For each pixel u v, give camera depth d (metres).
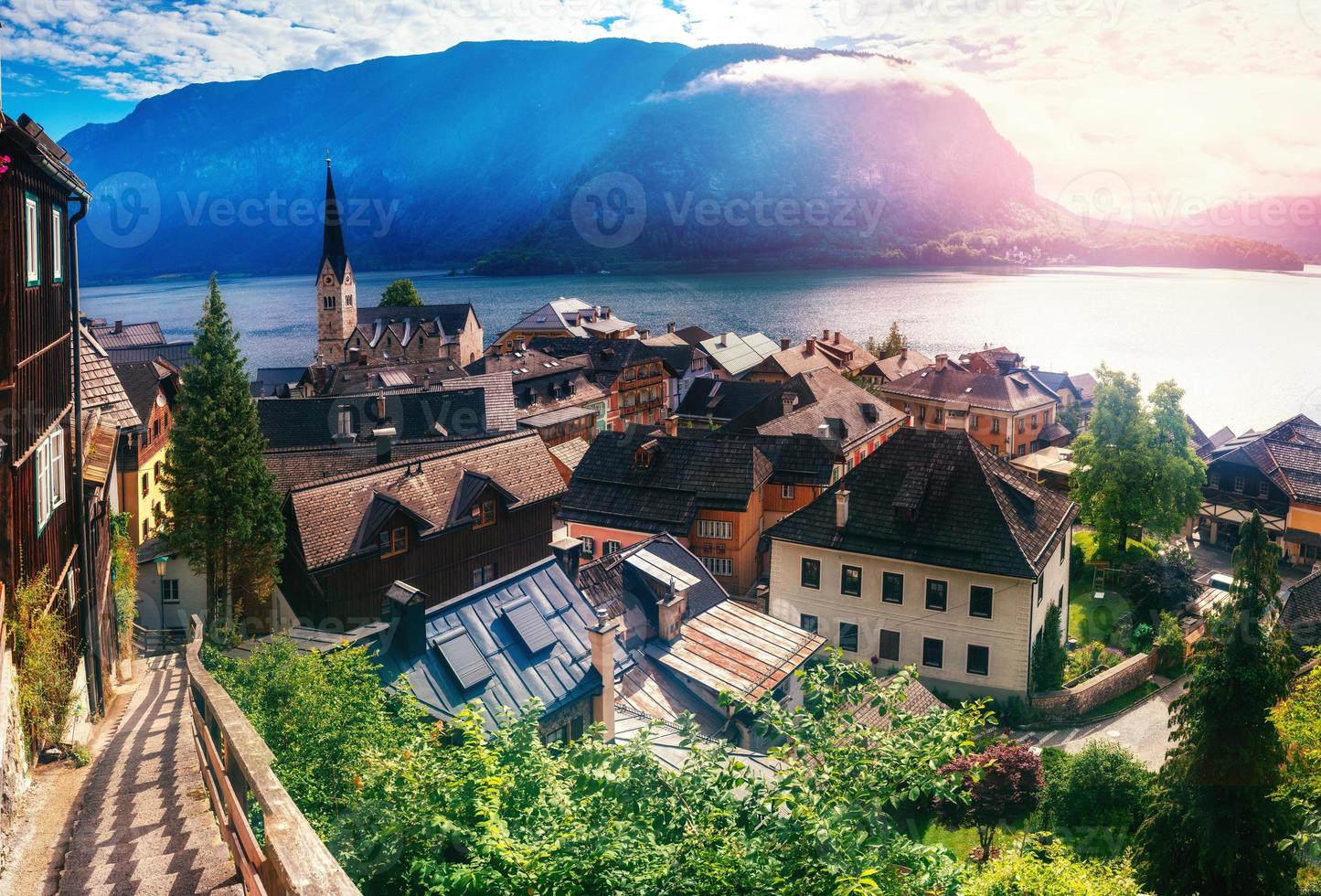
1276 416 132.88
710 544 60.41
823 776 13.69
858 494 50.97
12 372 17.55
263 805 7.89
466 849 12.70
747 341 147.00
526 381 99.44
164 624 47.31
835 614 50.47
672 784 13.23
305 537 42.16
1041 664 48.47
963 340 199.12
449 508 46.78
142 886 10.39
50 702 17.14
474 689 27.64
